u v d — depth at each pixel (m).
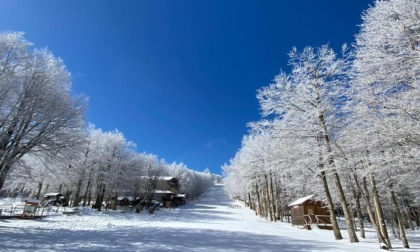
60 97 17.03
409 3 9.75
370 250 10.67
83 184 38.75
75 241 9.91
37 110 15.98
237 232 16.73
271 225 26.41
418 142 9.62
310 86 15.11
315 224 25.64
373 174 14.09
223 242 11.38
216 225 22.98
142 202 55.09
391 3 10.50
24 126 15.92
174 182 86.38
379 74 10.99
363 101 11.96
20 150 15.39
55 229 14.23
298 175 23.56
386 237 12.83
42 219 20.91
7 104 15.34
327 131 14.92
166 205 62.38
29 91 15.91
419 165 10.11
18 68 16.41
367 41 11.55
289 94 15.54
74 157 17.77
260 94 16.17
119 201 58.06
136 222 23.66
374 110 11.64
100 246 9.02
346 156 14.77
